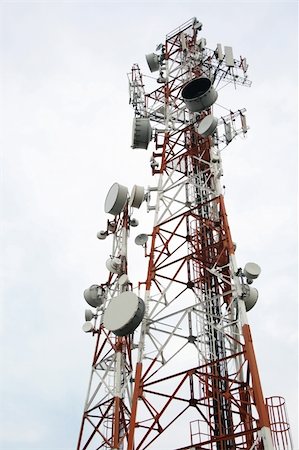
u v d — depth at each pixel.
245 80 33.72
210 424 24.39
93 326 30.30
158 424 23.02
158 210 29.19
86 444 26.69
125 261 31.84
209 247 28.44
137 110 33.72
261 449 21.47
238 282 24.78
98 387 27.95
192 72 34.09
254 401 21.59
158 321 25.52
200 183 30.52
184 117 33.00
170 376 23.97
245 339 22.95
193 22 37.19
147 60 36.03
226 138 31.59
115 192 33.66
